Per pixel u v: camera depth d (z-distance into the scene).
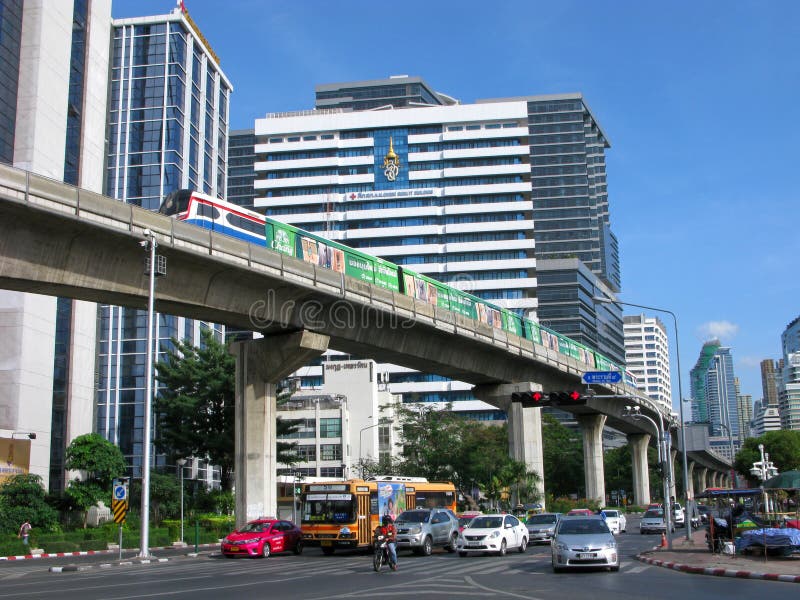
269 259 37.69
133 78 104.25
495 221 144.62
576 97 198.38
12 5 60.03
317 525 34.69
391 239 146.00
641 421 92.62
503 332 56.50
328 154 151.00
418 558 30.92
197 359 60.62
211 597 17.39
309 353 42.16
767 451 113.44
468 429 77.25
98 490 50.59
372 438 96.06
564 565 22.61
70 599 17.45
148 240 30.95
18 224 28.67
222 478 61.62
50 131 61.62
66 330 64.94
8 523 43.19
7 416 55.47
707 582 19.75
